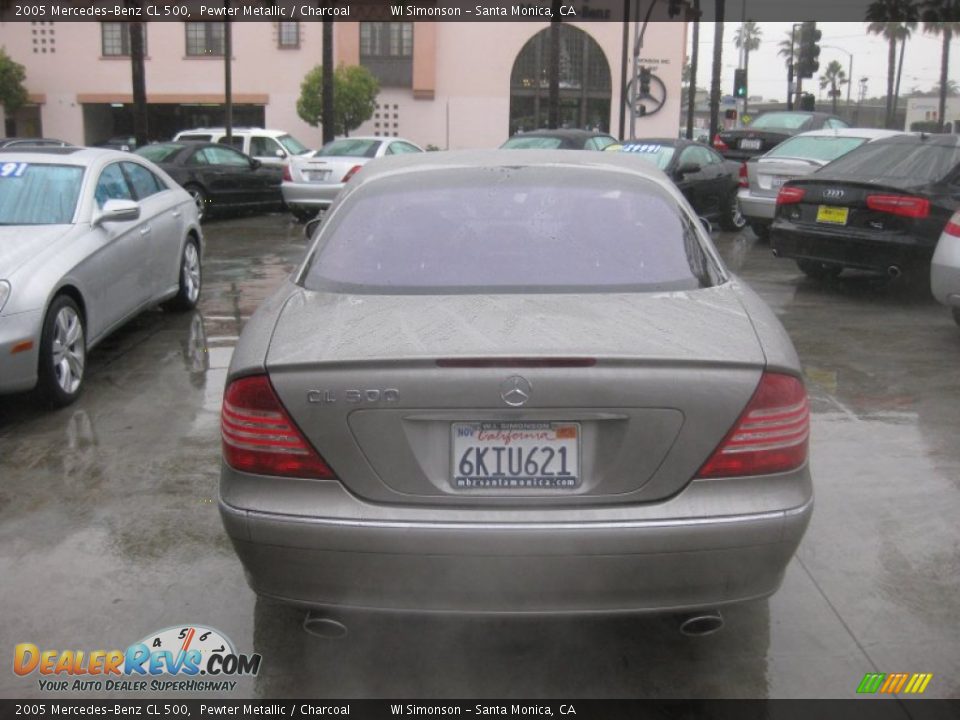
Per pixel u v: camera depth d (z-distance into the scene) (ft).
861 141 41.68
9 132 132.77
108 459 16.20
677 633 11.03
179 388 20.21
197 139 69.56
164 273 25.30
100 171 22.49
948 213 27.73
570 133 52.47
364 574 8.93
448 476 8.97
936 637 10.88
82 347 19.52
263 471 9.14
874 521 13.75
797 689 10.01
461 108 133.80
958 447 16.63
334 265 11.38
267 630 11.13
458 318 9.82
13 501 14.52
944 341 24.08
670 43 134.41
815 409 18.67
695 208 45.39
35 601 11.71
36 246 19.06
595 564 8.78
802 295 30.07
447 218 11.92
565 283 10.81
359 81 120.16
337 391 8.92
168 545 13.12
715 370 8.96
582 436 8.94
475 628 11.18
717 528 8.80
